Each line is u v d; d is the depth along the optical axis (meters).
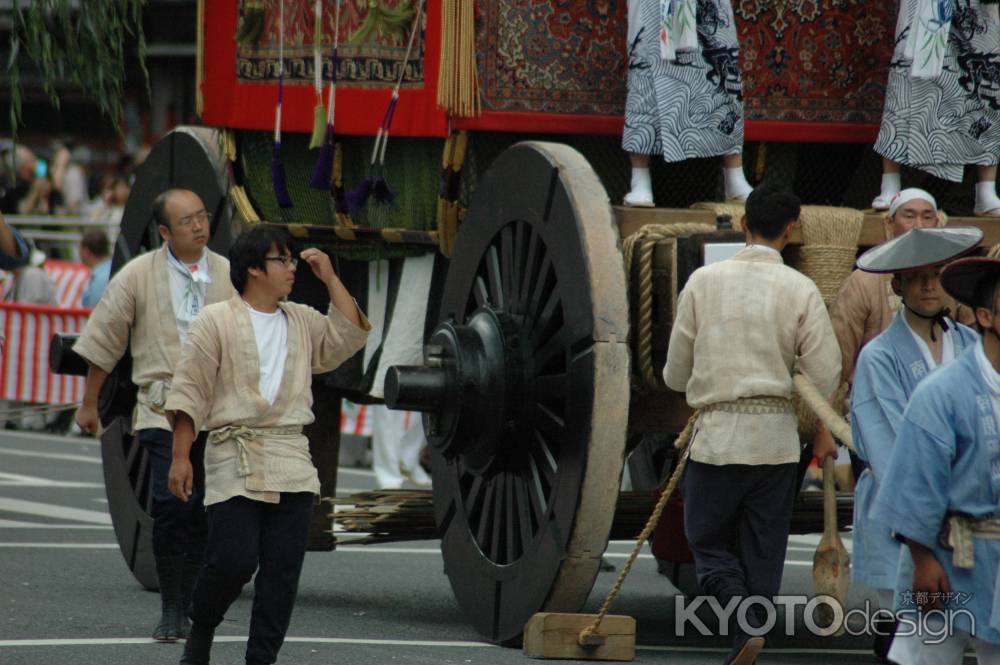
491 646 22.19
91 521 35.06
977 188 24.44
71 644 21.45
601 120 23.66
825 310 19.52
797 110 24.67
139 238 29.44
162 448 22.56
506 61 23.25
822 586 20.92
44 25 27.36
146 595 26.06
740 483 19.44
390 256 25.34
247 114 26.42
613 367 20.38
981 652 14.45
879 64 24.95
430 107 23.53
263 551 18.31
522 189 21.95
